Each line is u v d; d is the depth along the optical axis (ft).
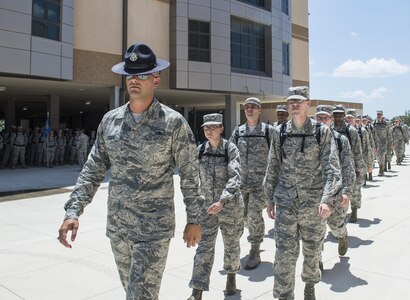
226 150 14.19
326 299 13.46
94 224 24.68
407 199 32.01
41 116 159.22
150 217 8.42
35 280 15.23
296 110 12.10
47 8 55.16
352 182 14.79
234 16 80.79
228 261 13.73
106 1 64.49
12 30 51.06
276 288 11.96
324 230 12.25
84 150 65.36
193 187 8.75
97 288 14.44
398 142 61.46
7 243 20.39
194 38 74.54
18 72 51.78
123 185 8.57
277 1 90.43
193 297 12.66
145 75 8.32
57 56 56.24
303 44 113.29
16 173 57.16
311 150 12.03
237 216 13.66
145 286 8.15
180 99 94.17
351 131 22.61
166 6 72.28
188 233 8.69
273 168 12.84
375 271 16.03
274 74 88.58
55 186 43.19
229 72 78.33
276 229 12.25
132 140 8.48
